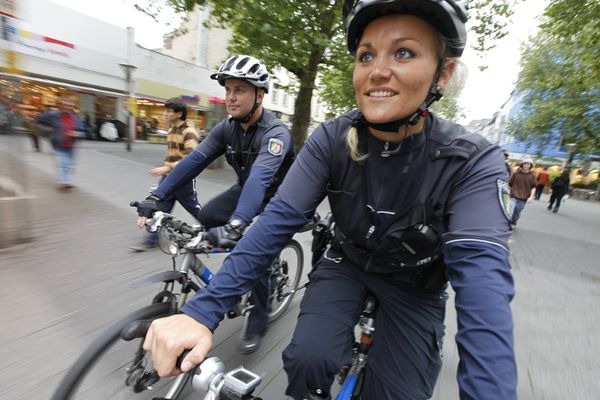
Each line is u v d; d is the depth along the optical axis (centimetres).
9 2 377
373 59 104
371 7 100
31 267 342
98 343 138
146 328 107
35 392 196
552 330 335
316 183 128
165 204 304
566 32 853
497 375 83
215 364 86
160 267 367
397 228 120
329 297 133
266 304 244
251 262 115
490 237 99
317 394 119
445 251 107
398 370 128
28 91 1407
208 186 841
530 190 870
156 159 1195
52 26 1491
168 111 381
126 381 163
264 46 896
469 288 95
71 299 293
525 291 434
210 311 103
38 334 245
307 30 880
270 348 257
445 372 254
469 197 108
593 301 419
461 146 112
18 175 402
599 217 1477
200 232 183
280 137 213
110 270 352
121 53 1759
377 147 118
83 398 140
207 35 2603
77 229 456
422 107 105
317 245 165
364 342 144
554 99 2278
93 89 1664
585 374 267
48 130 648
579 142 2272
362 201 123
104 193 661
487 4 1015
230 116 226
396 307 135
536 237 818
